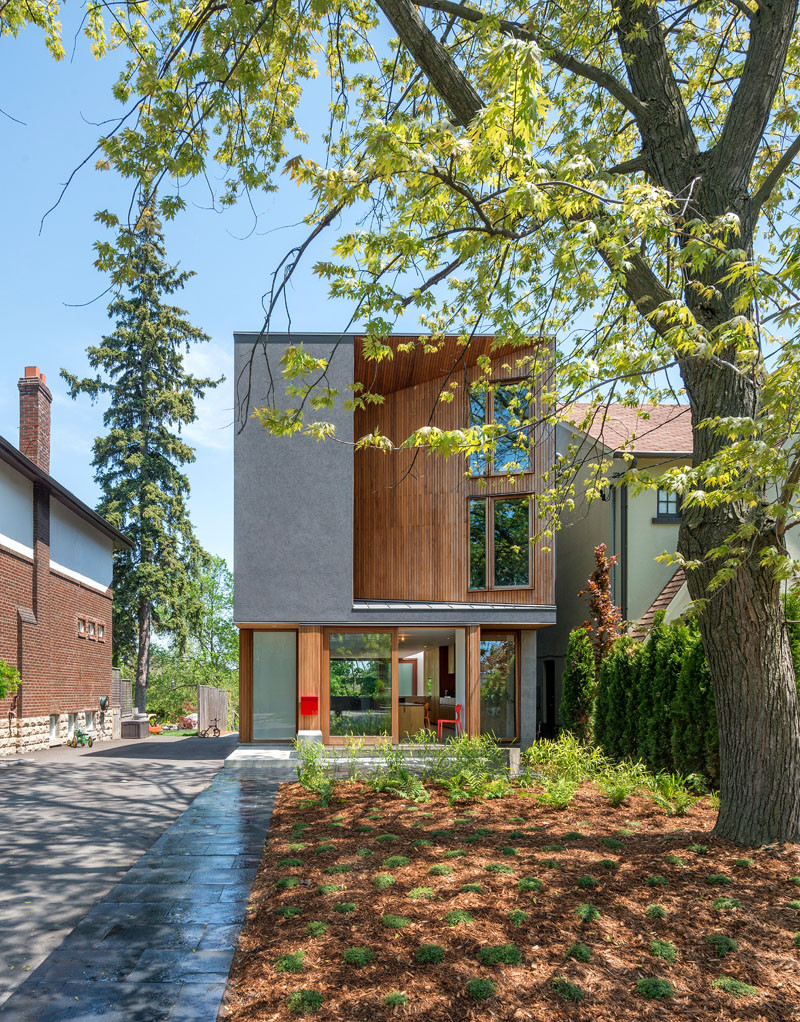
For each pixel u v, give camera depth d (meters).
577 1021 3.93
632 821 7.77
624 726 12.34
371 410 18.64
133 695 34.72
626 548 16.73
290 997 4.13
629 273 6.72
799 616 8.90
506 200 5.59
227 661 56.78
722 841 6.55
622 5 7.34
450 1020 3.91
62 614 22.27
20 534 19.38
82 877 6.75
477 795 9.10
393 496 18.09
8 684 15.82
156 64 6.60
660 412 19.80
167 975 4.52
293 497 16.50
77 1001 4.21
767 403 5.02
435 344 9.09
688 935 4.86
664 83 7.18
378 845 6.99
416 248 6.01
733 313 6.42
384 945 4.73
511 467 16.69
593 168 5.72
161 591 32.62
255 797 10.33
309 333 16.59
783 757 6.44
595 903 5.32
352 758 11.88
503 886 5.66
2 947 5.16
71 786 12.01
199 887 6.21
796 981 4.33
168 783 12.29
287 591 16.31
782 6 6.60
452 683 18.97
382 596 18.00
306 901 5.55
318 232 6.25
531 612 16.23
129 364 34.62
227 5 6.48
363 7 8.29
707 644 6.70
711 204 6.79
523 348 16.34
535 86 4.63
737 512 6.44
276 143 8.20
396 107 7.46
